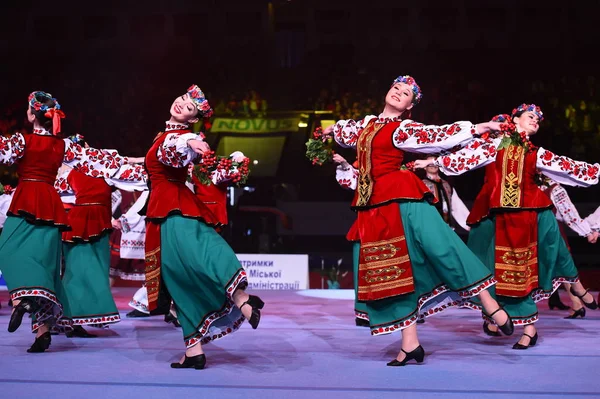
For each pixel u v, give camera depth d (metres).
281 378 3.25
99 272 4.74
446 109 15.86
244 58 18.44
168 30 18.58
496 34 17.72
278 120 16.00
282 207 12.37
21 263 3.83
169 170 3.65
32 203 3.95
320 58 18.09
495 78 17.06
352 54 18.11
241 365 3.61
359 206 3.74
